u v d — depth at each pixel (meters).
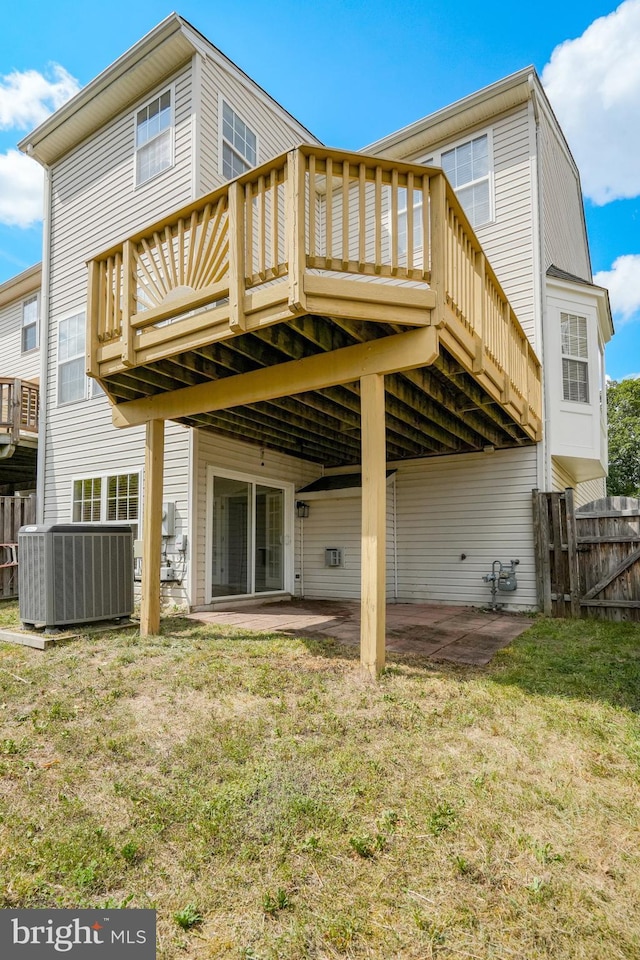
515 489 7.66
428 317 3.68
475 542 7.87
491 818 2.13
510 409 5.76
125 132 8.48
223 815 2.14
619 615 6.52
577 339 8.21
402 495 8.55
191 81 7.56
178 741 2.79
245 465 8.09
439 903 1.71
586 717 3.10
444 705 3.27
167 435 7.52
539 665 4.21
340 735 2.85
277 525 8.77
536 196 7.80
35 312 12.41
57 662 4.13
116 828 2.07
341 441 7.70
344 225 3.55
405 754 2.65
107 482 8.44
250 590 8.05
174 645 4.69
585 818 2.14
